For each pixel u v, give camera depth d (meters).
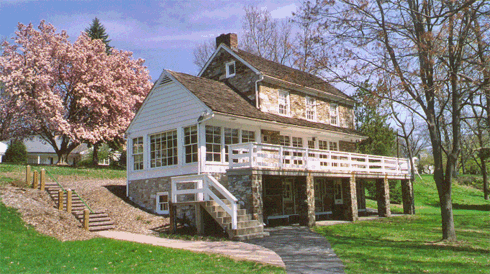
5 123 29.92
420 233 15.55
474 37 14.20
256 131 19.83
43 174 18.11
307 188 17.84
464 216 23.31
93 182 23.42
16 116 29.66
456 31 13.62
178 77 18.84
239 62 21.66
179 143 18.27
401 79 13.48
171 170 18.55
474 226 18.80
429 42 13.35
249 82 20.86
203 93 18.28
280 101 21.66
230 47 22.45
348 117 26.81
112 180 25.62
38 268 9.03
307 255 10.71
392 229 16.75
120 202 19.72
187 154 17.97
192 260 9.95
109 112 34.84
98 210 17.56
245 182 15.47
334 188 25.02
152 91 19.98
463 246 12.56
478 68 13.10
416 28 13.99
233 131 18.88
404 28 13.98
